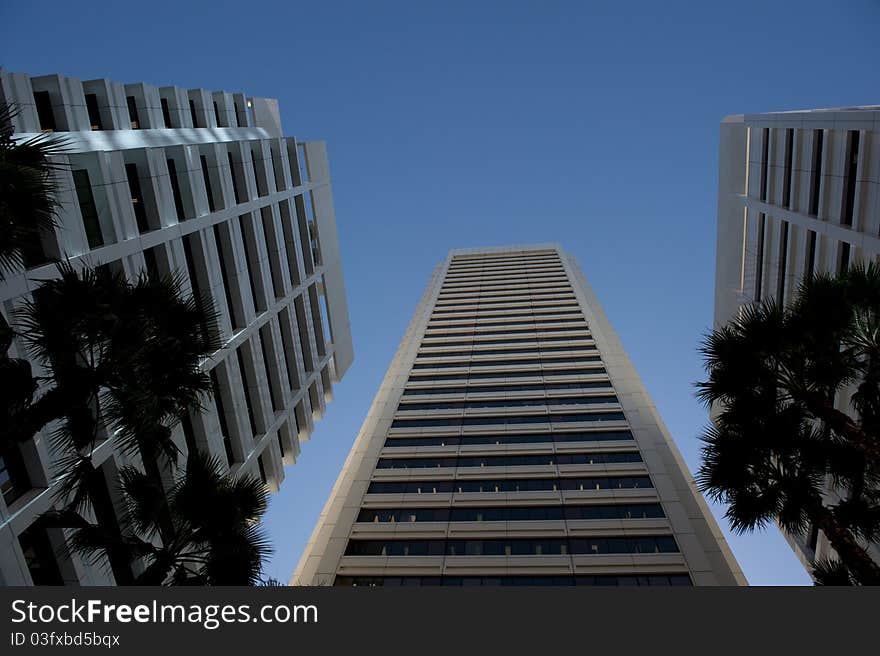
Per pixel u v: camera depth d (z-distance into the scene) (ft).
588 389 146.51
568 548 94.63
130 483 45.83
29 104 67.21
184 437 84.28
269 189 119.34
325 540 100.68
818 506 48.67
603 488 108.47
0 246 35.58
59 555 60.39
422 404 145.79
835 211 84.12
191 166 93.25
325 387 146.41
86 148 75.87
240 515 45.80
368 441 130.72
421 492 111.65
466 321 202.59
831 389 51.78
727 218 128.36
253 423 108.68
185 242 93.50
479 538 98.27
